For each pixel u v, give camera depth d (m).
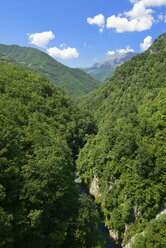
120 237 47.22
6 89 87.12
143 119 63.28
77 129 115.38
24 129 58.50
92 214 41.69
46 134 68.75
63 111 112.31
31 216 29.84
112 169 59.19
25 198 32.12
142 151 52.03
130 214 46.12
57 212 38.72
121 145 58.97
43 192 34.47
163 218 38.12
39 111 92.12
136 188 47.19
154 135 56.69
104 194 58.59
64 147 64.69
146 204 44.44
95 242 38.25
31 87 105.69
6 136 41.31
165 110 60.66
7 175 31.95
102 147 71.12
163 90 75.19
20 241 28.50
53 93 122.12
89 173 75.19
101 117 153.12
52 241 31.53
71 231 36.59
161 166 48.19
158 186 45.81
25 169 37.50
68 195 42.28
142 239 38.28
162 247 34.03
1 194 27.56
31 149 47.88
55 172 38.62
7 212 29.27
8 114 59.91
